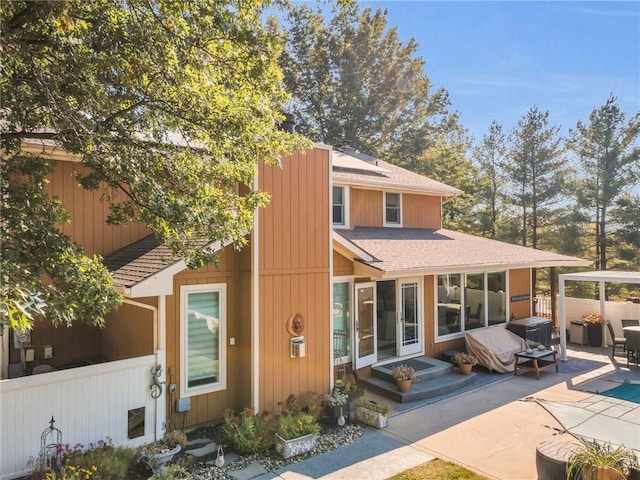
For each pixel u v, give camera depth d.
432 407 9.73
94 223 9.46
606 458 5.47
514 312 16.12
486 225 29.11
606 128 26.30
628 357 13.52
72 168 9.16
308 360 9.27
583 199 26.80
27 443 6.10
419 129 32.19
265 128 6.75
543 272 30.91
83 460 5.87
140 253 8.82
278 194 8.90
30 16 5.00
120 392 7.04
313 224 9.47
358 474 6.61
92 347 10.25
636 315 15.91
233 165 6.73
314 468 6.82
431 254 13.17
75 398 6.57
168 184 6.59
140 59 5.61
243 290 8.81
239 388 8.88
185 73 5.98
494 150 30.48
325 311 9.62
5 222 5.31
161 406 7.49
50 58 5.59
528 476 6.52
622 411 9.29
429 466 6.86
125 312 8.98
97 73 5.72
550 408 9.51
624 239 26.42
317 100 30.48
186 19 5.50
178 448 6.80
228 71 6.16
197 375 8.43
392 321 12.52
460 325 14.26
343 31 30.50
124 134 6.16
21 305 3.92
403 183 15.72
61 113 5.71
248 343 8.63
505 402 10.00
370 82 31.05
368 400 9.25
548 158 27.75
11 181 5.93
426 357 12.84
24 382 6.13
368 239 13.46
